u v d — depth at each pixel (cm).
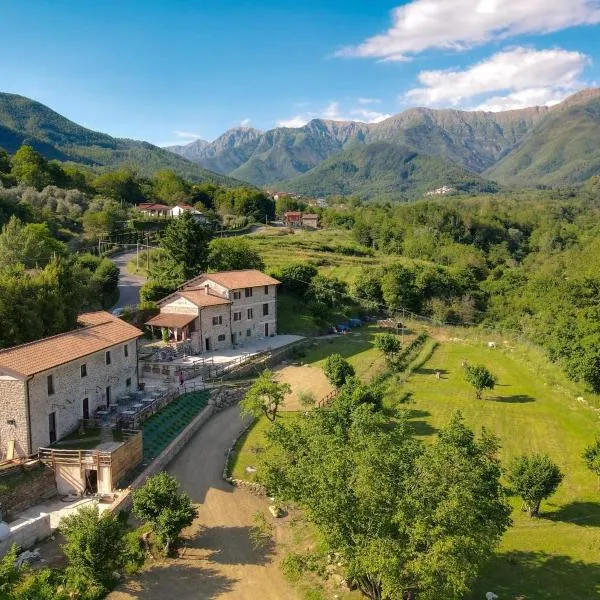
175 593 2955
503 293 11719
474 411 5656
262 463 3000
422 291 10619
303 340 7956
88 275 7631
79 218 13025
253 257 9644
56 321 5447
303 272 9781
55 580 2862
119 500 3669
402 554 2072
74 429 4428
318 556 2628
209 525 3603
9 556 2550
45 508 3675
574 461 4566
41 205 12988
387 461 2277
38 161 16488
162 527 3234
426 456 2350
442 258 15250
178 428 4862
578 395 6219
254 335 7838
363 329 9106
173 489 3384
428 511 2091
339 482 2273
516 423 5372
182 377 5778
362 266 12225
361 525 2211
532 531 3428
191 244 8569
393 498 2181
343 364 5859
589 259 13450
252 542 3425
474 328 9831
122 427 4497
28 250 7544
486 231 18662
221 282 7369
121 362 5156
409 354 7719
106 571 2941
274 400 5006
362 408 4047
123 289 9362
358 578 2475
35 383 3956
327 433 2988
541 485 3512
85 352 4522
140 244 12556
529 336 8850
